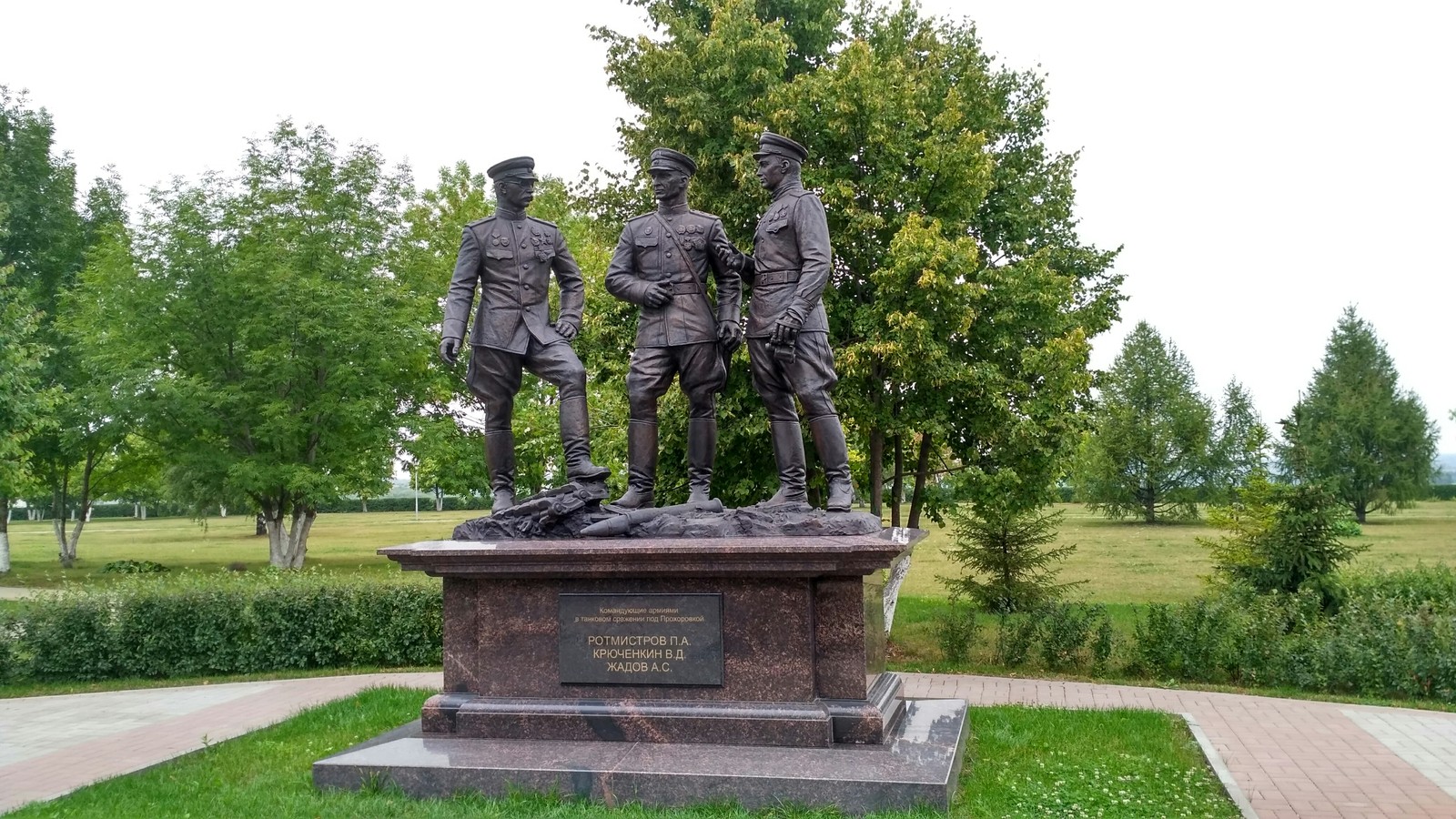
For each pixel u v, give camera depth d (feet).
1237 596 37.17
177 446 68.49
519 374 22.57
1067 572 71.20
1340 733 24.72
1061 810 17.37
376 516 196.65
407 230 74.59
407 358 67.56
